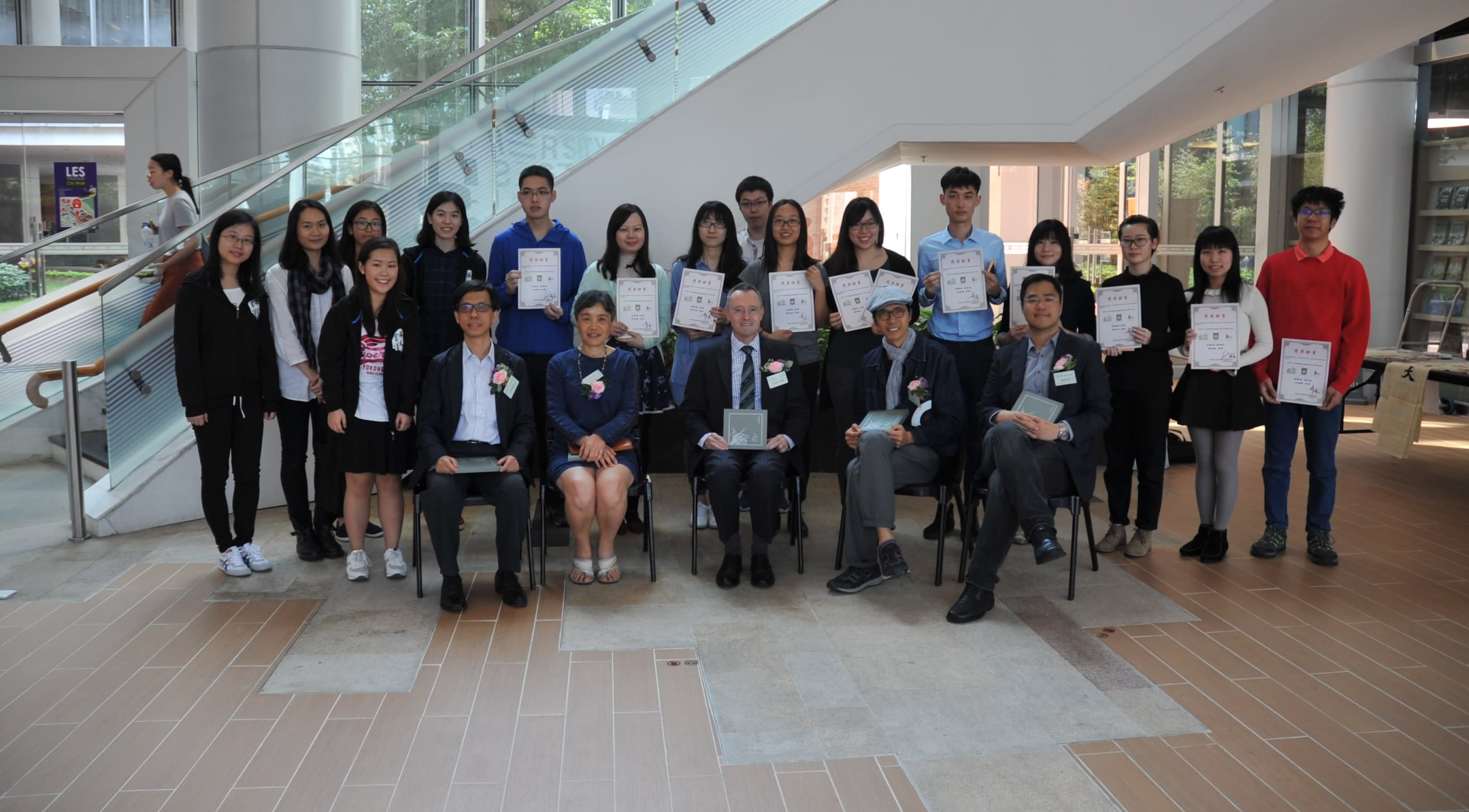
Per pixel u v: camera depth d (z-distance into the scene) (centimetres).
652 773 296
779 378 479
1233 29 604
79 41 1073
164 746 311
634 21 643
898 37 633
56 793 283
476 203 648
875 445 450
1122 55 627
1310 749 311
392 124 626
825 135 639
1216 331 484
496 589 453
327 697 346
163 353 578
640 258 531
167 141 1066
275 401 481
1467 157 891
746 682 361
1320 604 444
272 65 935
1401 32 641
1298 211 494
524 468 457
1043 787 289
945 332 530
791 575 484
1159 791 286
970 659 382
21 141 1066
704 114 639
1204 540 511
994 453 425
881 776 295
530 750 309
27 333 715
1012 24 630
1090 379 457
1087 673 369
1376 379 816
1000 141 641
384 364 458
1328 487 502
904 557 517
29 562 497
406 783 290
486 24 1103
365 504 476
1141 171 1265
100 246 886
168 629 409
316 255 493
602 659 380
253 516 483
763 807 278
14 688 352
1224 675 367
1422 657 383
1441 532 561
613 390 474
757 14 638
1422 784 290
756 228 556
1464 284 894
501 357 464
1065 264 528
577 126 644
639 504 612
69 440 528
